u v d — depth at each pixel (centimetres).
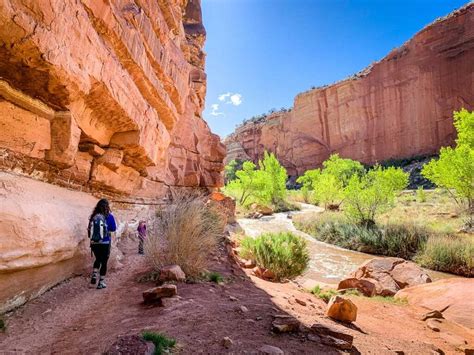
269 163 3578
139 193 991
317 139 6438
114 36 477
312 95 6531
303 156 6612
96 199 613
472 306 601
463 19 4500
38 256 346
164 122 859
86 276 484
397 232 1692
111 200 740
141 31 585
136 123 568
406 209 2512
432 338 444
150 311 332
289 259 750
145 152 648
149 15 662
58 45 316
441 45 4681
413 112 4931
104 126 537
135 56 554
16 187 343
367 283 771
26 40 276
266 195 3189
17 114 352
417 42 4953
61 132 406
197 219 570
